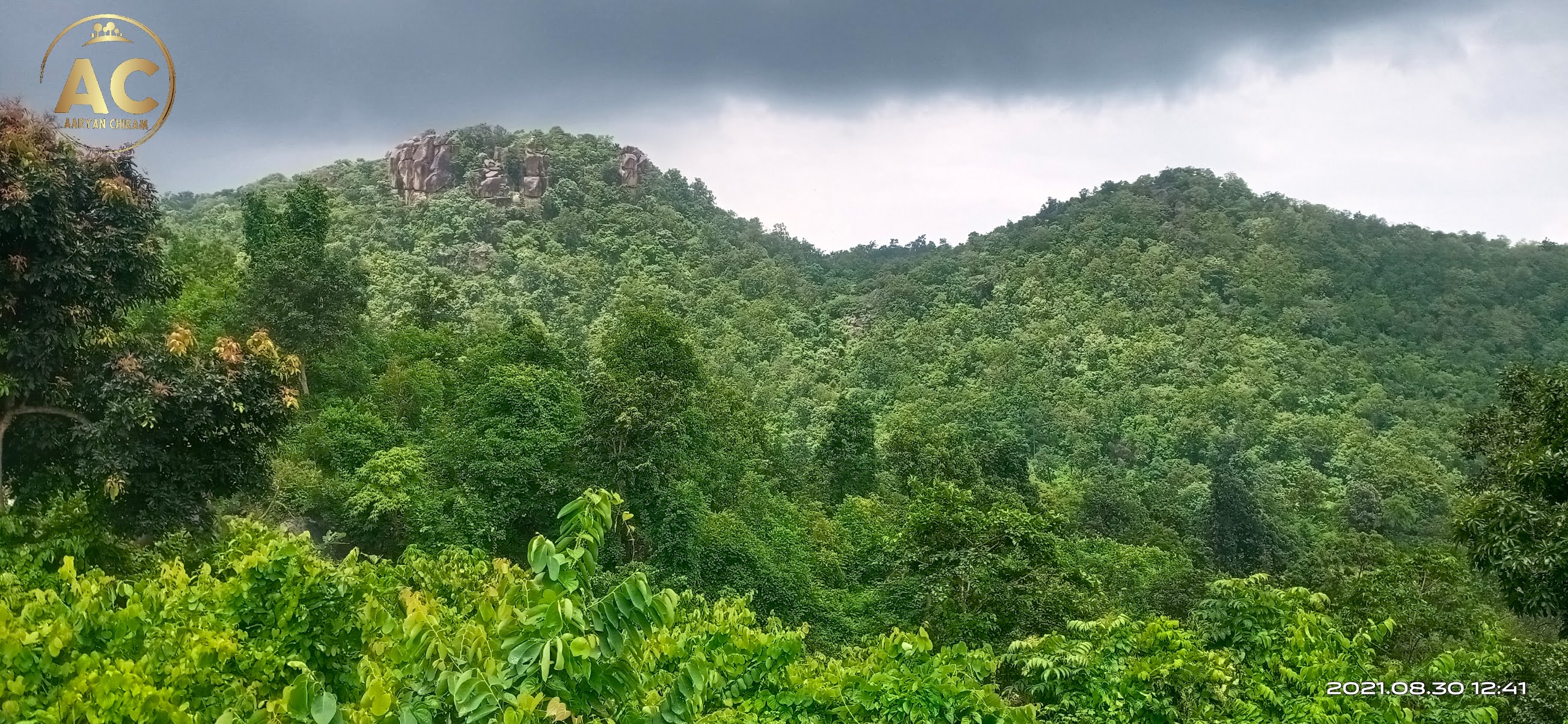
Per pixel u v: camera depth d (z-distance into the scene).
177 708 4.80
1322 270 102.06
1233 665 9.44
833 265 137.25
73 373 12.34
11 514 10.52
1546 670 12.49
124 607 6.68
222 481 13.29
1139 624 10.80
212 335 27.61
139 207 12.67
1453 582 20.45
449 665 4.86
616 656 4.84
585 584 4.99
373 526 22.12
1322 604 11.20
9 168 11.02
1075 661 9.33
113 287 12.29
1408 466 65.38
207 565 8.06
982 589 17.34
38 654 5.06
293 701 4.17
